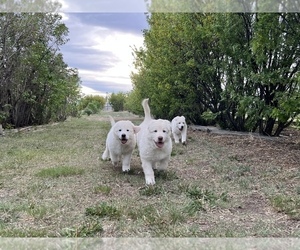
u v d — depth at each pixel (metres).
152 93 5.45
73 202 1.25
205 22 3.58
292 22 2.61
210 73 3.92
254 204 1.24
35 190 1.40
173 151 2.50
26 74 4.97
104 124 6.09
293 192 1.37
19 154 2.36
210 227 1.01
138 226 1.01
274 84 2.88
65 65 6.09
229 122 4.09
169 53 4.32
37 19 4.59
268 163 2.03
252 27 2.91
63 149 2.64
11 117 5.09
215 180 1.60
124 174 1.70
